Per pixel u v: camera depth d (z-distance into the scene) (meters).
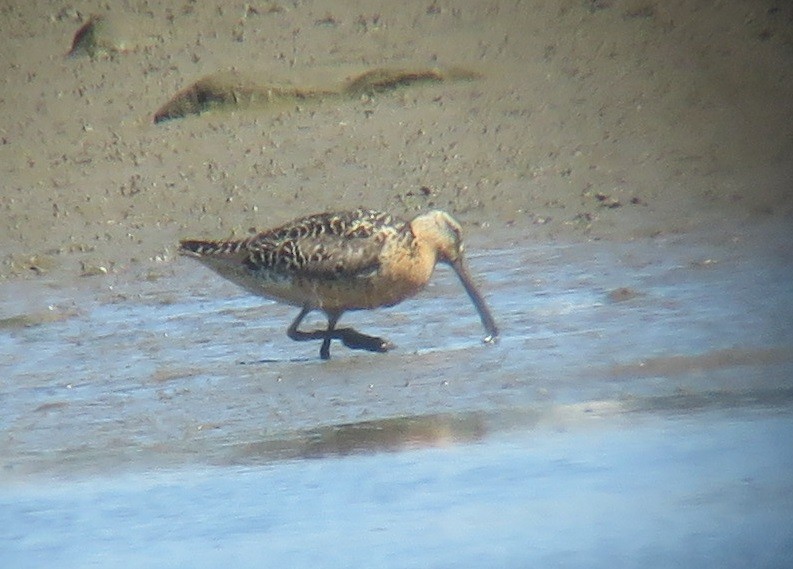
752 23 23.70
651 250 16.64
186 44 26.05
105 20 26.84
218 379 13.16
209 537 9.62
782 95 21.59
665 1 24.81
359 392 12.51
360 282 13.90
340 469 10.77
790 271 15.28
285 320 15.14
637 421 11.33
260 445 11.43
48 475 11.08
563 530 9.34
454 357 13.24
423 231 14.12
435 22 25.53
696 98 21.78
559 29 24.56
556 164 20.19
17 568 9.19
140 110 23.70
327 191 20.14
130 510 10.12
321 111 22.62
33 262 18.23
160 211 19.97
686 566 8.70
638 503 9.72
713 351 12.85
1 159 22.36
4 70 26.09
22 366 14.06
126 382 13.30
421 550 9.18
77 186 21.03
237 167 21.12
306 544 9.27
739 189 18.83
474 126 21.53
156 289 16.73
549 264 16.45
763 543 8.95
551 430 11.28
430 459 10.83
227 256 14.35
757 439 10.76
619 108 21.67
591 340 13.39
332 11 26.58
